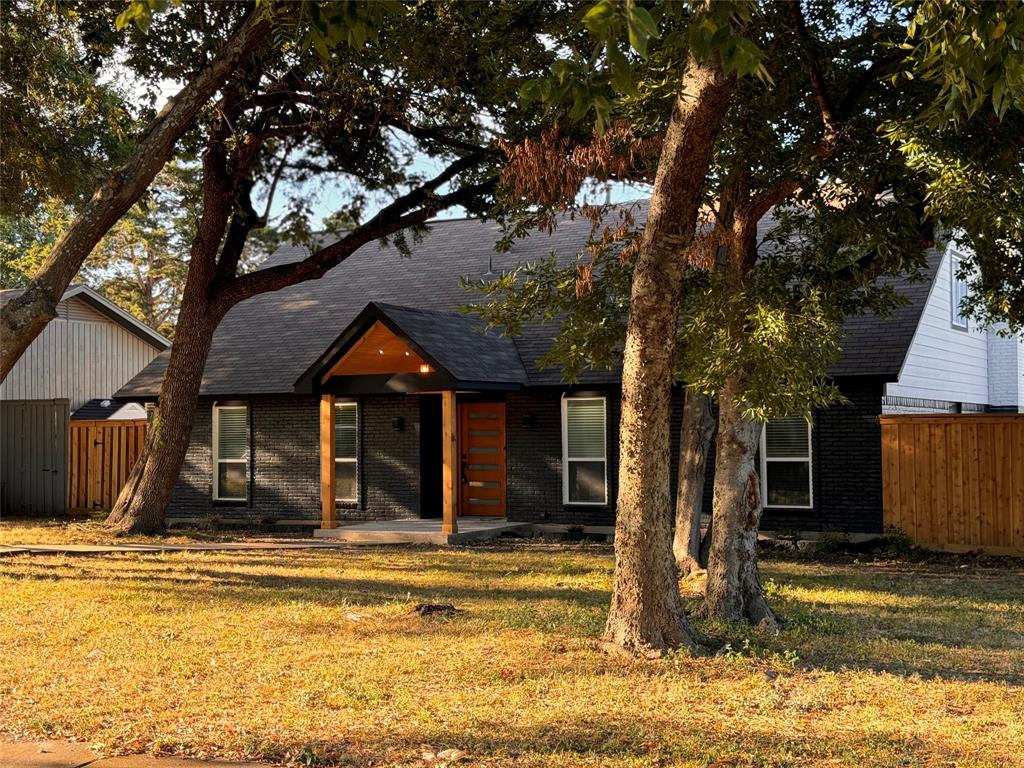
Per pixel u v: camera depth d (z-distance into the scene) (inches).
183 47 672.4
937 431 674.8
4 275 1790.1
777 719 260.5
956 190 361.1
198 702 274.2
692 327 396.5
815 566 609.3
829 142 398.0
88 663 319.6
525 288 553.6
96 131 773.3
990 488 658.2
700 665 315.9
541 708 269.0
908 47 293.9
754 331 357.7
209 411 924.6
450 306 886.4
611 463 786.2
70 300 1176.2
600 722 256.4
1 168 752.3
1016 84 226.5
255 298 1009.5
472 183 791.7
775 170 414.9
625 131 390.0
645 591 332.8
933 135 370.3
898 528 683.4
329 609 416.2
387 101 689.6
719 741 241.3
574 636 357.4
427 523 810.2
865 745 238.2
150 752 235.8
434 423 856.3
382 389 753.6
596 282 526.9
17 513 1008.2
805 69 407.2
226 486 921.5
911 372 764.6
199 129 747.4
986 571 587.5
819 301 375.9
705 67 299.3
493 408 845.2
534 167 410.9
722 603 388.8
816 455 714.2
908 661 332.2
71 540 702.5
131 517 765.9
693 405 554.9
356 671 306.3
